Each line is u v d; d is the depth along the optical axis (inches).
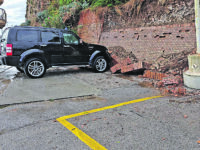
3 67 391.5
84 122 127.3
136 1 352.8
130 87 221.3
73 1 598.5
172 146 96.0
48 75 293.3
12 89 211.6
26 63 261.7
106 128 117.5
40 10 954.7
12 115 141.0
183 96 181.0
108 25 423.8
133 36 356.2
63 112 146.9
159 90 208.2
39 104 165.8
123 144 99.0
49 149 95.9
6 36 255.3
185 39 271.1
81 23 522.0
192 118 128.6
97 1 466.6
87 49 307.4
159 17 312.8
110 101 174.1
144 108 150.9
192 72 196.5
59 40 284.0
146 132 111.1
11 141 103.9
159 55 304.8
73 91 205.6
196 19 195.9
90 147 97.0
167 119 128.3
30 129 118.0
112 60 339.0
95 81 252.2
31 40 263.9
